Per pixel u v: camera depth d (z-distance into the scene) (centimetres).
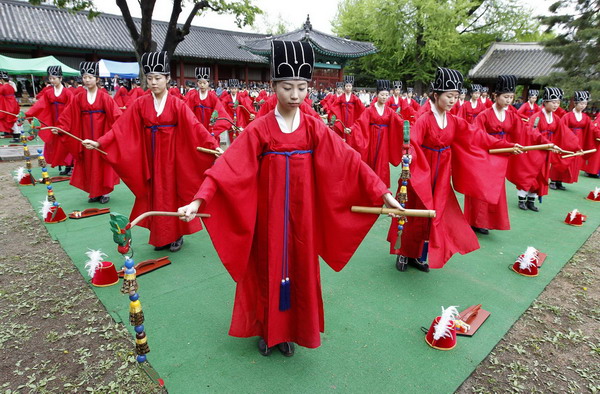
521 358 318
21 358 306
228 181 255
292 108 262
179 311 366
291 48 248
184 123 450
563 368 308
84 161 663
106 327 342
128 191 771
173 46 1491
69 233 546
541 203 755
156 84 436
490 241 555
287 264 285
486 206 553
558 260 495
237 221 269
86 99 644
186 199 471
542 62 2698
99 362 303
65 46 2620
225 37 3525
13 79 2527
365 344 326
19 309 367
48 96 783
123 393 273
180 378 284
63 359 306
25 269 441
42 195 718
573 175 836
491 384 289
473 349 324
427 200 392
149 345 318
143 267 444
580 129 924
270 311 286
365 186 271
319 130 273
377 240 555
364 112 707
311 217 281
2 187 766
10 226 567
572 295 413
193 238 545
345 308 378
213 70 3334
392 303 389
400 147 705
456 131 433
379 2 3030
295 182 272
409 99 1340
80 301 381
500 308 385
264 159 272
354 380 287
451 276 448
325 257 300
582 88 1664
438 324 322
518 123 604
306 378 287
